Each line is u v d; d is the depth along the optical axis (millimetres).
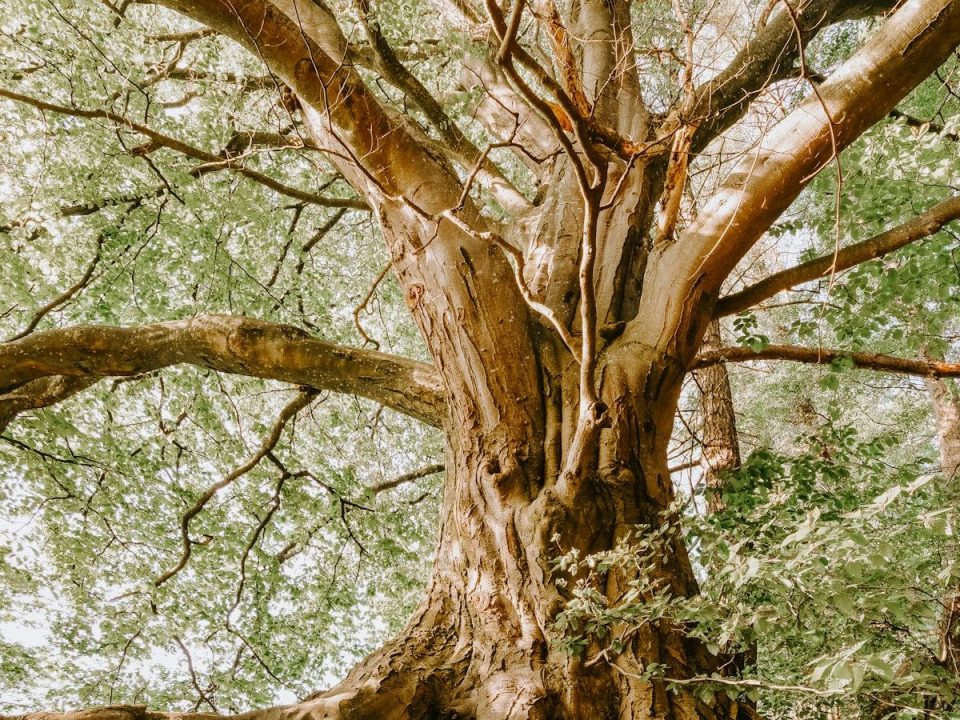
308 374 4648
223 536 7895
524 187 9406
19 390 5270
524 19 5480
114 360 4680
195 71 7277
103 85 7094
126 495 7906
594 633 3408
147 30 7414
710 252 4074
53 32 6824
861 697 3082
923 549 3936
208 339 4625
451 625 3754
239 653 7543
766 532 3373
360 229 9406
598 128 4047
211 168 7312
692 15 4594
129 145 7367
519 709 3211
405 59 6863
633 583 3129
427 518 8758
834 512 4617
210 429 7992
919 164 5309
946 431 8359
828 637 3582
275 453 8062
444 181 4348
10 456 7465
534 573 3590
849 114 3746
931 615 2846
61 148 7211
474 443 4039
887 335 5699
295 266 8758
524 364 4129
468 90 6762
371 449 8281
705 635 3127
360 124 4113
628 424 3984
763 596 3213
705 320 4230
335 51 4141
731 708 3346
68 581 7781
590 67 6027
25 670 7445
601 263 4930
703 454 6383
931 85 7359
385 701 3289
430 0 5199
